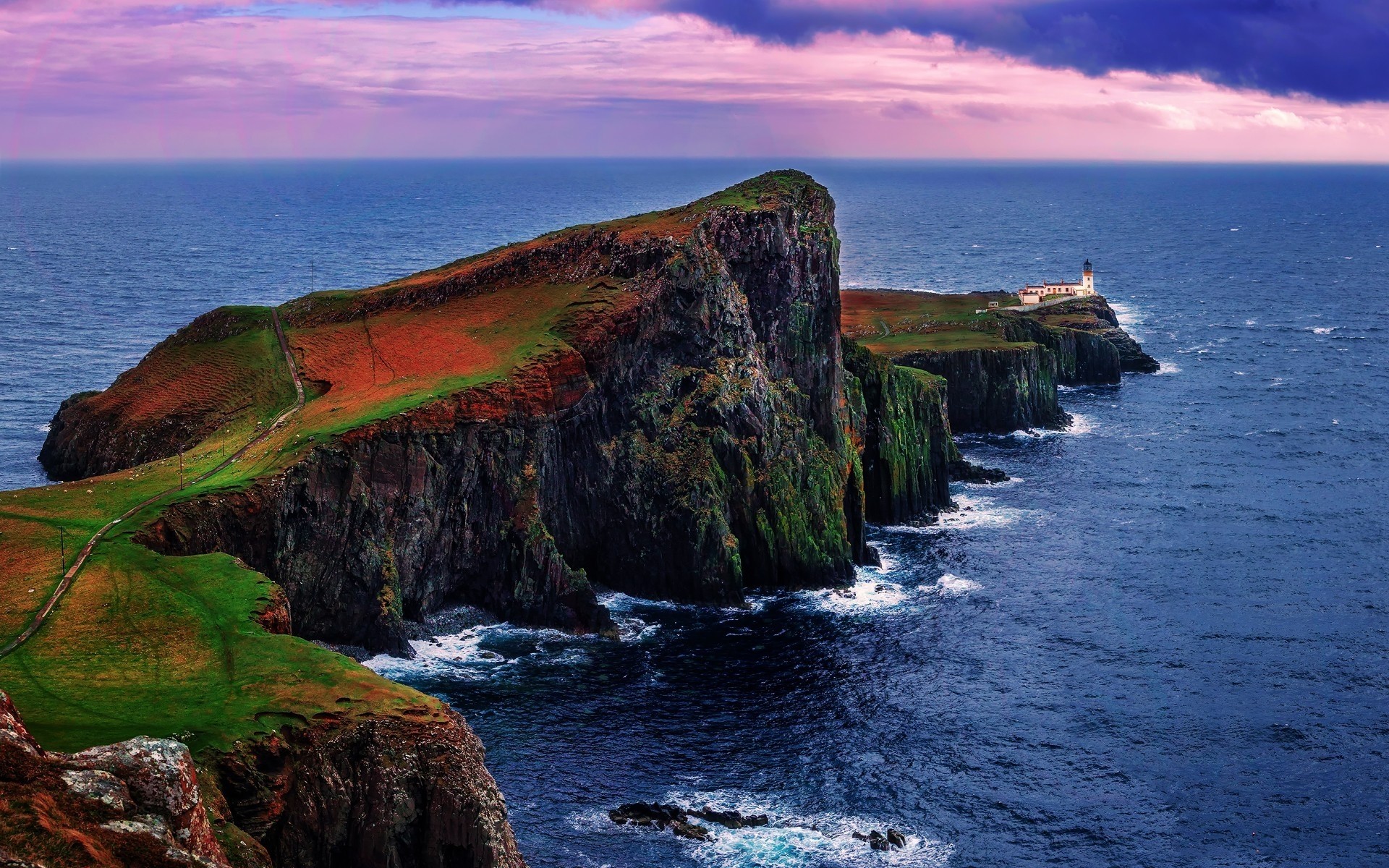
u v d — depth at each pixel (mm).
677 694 113125
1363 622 134875
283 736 74500
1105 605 138125
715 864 88000
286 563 118562
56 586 94500
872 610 135125
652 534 137000
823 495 145500
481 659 119312
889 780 100188
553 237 177000
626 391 143000
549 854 88062
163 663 82812
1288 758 106188
